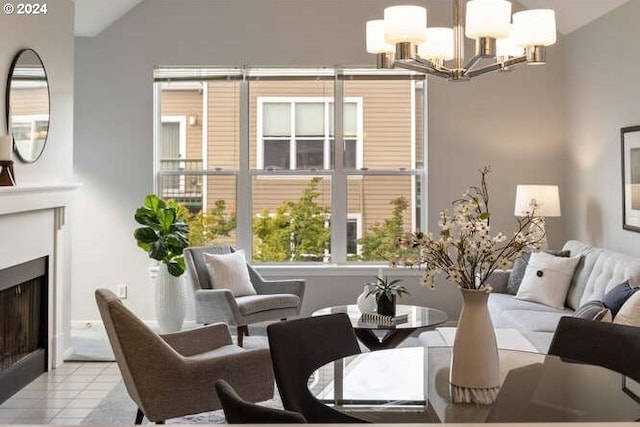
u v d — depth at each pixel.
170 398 3.16
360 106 6.42
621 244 5.13
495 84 6.28
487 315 2.34
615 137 5.20
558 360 2.69
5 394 4.16
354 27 6.25
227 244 6.41
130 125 6.27
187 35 6.25
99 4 5.68
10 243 4.17
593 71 5.58
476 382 2.32
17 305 4.46
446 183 6.31
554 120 6.29
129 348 3.09
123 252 6.29
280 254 6.46
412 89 6.42
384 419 2.06
